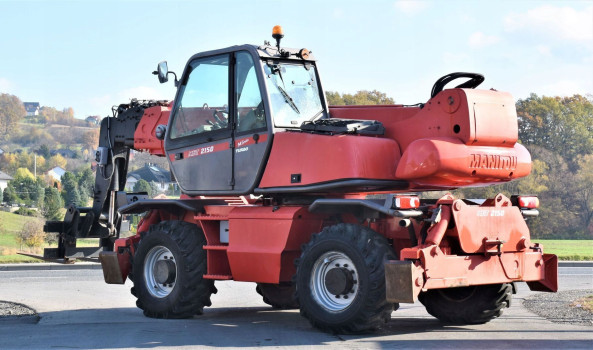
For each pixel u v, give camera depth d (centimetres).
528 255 895
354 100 4244
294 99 955
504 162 856
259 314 1054
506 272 869
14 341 800
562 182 5772
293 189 896
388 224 880
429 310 960
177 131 1035
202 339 816
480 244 838
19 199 10800
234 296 1315
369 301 807
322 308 851
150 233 1036
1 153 18100
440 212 811
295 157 898
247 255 933
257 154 933
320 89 984
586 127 6372
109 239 1307
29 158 17812
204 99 1002
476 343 777
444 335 839
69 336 835
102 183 1276
